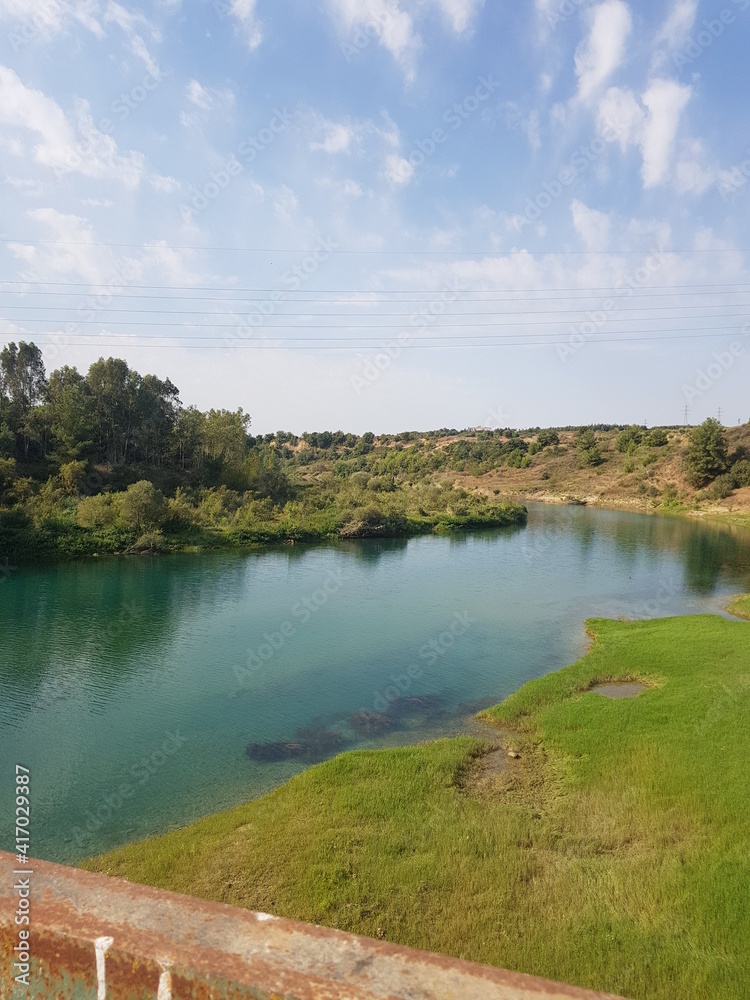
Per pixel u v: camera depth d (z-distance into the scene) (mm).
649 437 100562
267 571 39438
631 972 8133
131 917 1437
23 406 62188
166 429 69875
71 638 25000
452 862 10664
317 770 14203
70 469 52688
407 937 8977
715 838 10867
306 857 10891
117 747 16203
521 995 1189
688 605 32344
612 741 15117
